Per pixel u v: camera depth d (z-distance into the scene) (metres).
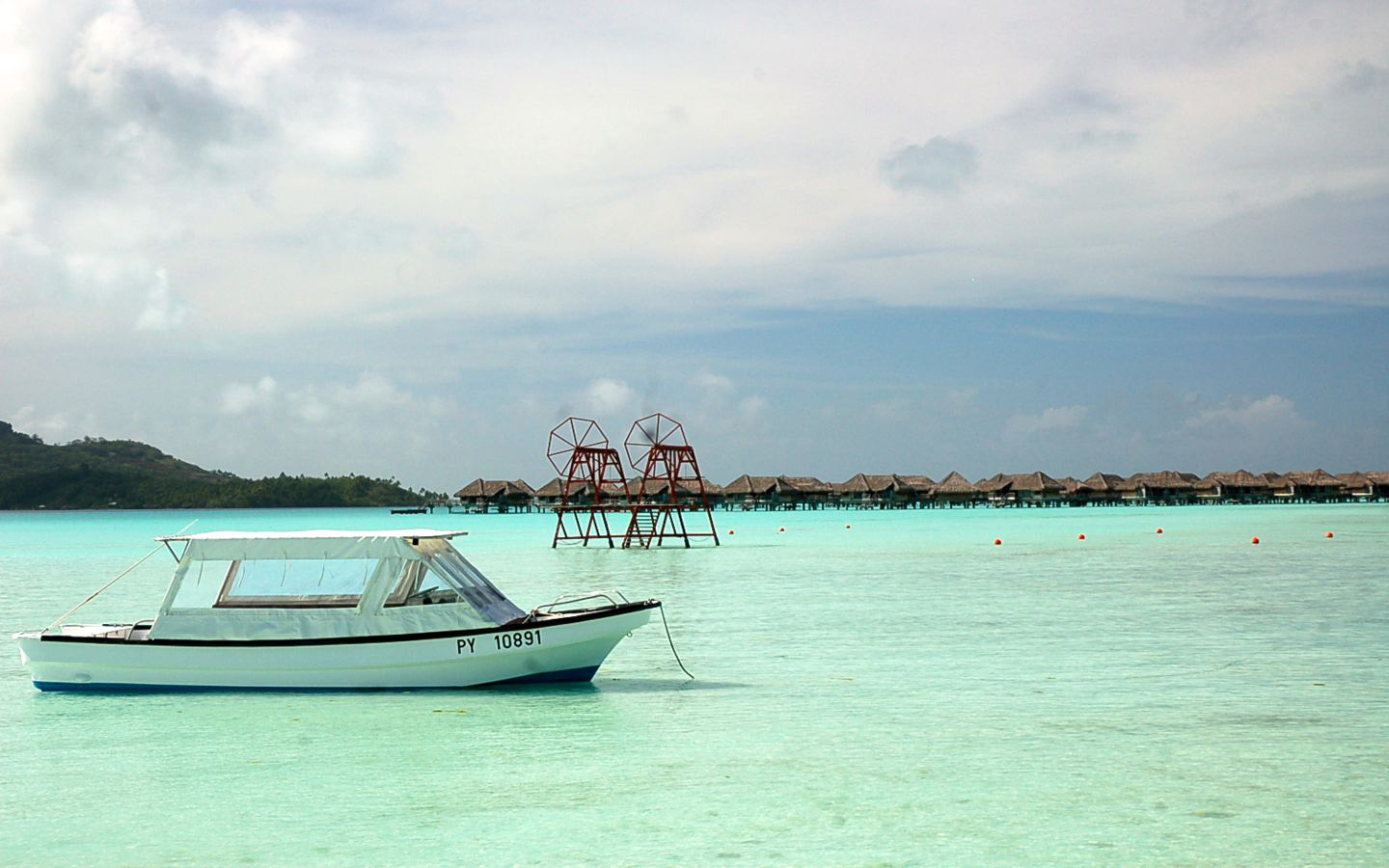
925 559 44.88
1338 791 10.35
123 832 9.48
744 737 12.62
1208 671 16.70
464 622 14.96
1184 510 138.75
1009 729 12.91
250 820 9.78
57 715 13.84
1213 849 8.88
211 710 14.02
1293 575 35.06
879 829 9.37
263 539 15.24
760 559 45.91
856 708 14.14
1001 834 9.23
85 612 26.20
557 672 15.30
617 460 61.19
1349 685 15.53
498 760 11.66
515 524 111.56
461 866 8.63
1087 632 21.25
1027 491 154.25
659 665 17.61
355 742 12.42
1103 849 8.88
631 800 10.23
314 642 14.82
